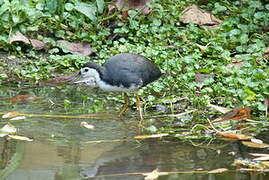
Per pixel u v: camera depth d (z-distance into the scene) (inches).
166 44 581.6
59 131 398.0
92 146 370.9
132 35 590.6
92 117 431.5
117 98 473.1
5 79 512.4
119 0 588.4
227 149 370.0
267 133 403.5
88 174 324.8
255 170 335.3
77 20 584.4
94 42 570.3
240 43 578.6
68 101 449.1
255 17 611.8
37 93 483.2
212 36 591.5
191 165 341.1
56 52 565.0
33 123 412.5
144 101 464.4
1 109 439.5
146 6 607.2
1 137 382.0
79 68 535.5
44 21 588.4
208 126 414.0
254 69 494.0
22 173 324.8
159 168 335.9
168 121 428.1
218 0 685.3
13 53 554.6
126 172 329.4
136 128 410.6
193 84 476.7
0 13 540.1
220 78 501.4
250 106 444.5
